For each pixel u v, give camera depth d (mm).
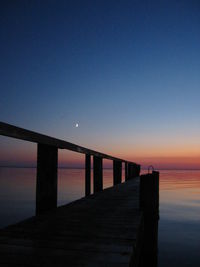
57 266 1910
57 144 3658
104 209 4363
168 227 9602
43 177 3596
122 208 4500
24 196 20141
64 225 3117
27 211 13266
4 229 2887
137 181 11305
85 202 5191
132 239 2588
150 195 4457
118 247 2334
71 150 4281
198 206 14875
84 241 2512
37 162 3512
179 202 16609
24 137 2795
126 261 2006
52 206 3725
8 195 20891
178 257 6406
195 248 7145
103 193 6680
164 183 40875
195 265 5848
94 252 2199
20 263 1956
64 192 21641
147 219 4418
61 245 2379
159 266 5746
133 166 15375
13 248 2283
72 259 2041
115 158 8500
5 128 2438
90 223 3295
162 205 15250
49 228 2951
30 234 2713
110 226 3137
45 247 2316
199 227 9609
